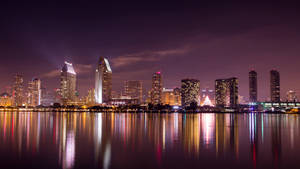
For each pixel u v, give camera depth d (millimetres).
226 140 73188
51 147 59500
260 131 101625
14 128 107125
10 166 42219
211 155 51438
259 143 67812
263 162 45844
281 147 61438
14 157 48469
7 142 66812
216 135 85562
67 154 51531
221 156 50594
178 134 88062
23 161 45469
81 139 73625
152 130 102625
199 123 154375
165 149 57938
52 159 47062
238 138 77812
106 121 168250
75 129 104375
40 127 112688
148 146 62031
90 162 45094
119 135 84250
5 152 53125
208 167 42438
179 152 54438
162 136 82188
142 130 102625
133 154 52125
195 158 48719
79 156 49812
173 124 142125
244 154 52625
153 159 47750
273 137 81062
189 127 120125
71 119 190750
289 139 76250
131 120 187125
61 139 73375
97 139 73938
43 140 70875
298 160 47438
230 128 115812
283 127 123812
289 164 44531
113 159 47469
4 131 94250
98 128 110438
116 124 138375
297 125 139625
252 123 159125
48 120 172375
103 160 46625
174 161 46281
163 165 43562
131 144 65062
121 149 57594
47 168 41094
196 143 67188
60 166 42312
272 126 131000
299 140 73688
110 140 72062
